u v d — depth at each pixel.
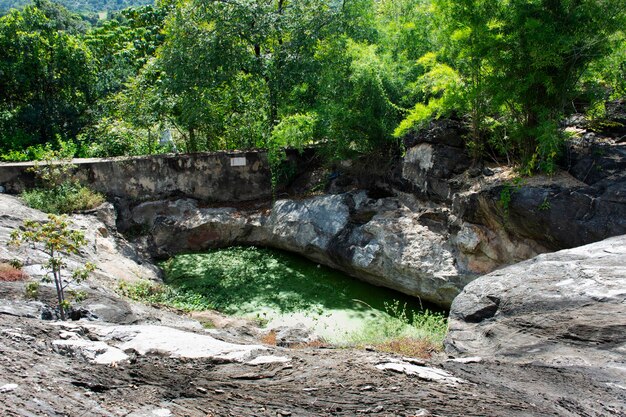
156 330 4.59
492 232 8.31
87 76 16.45
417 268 8.90
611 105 8.38
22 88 15.78
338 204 10.64
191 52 12.18
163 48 12.80
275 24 12.28
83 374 3.32
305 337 6.90
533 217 7.53
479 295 5.65
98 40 19.56
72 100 16.45
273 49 12.63
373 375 3.54
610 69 8.26
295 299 9.33
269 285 9.93
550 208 7.34
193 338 4.45
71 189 11.35
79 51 16.20
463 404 3.05
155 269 10.41
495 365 4.18
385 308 8.95
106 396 2.99
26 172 11.58
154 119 12.88
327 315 8.66
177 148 14.41
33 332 4.06
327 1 12.34
